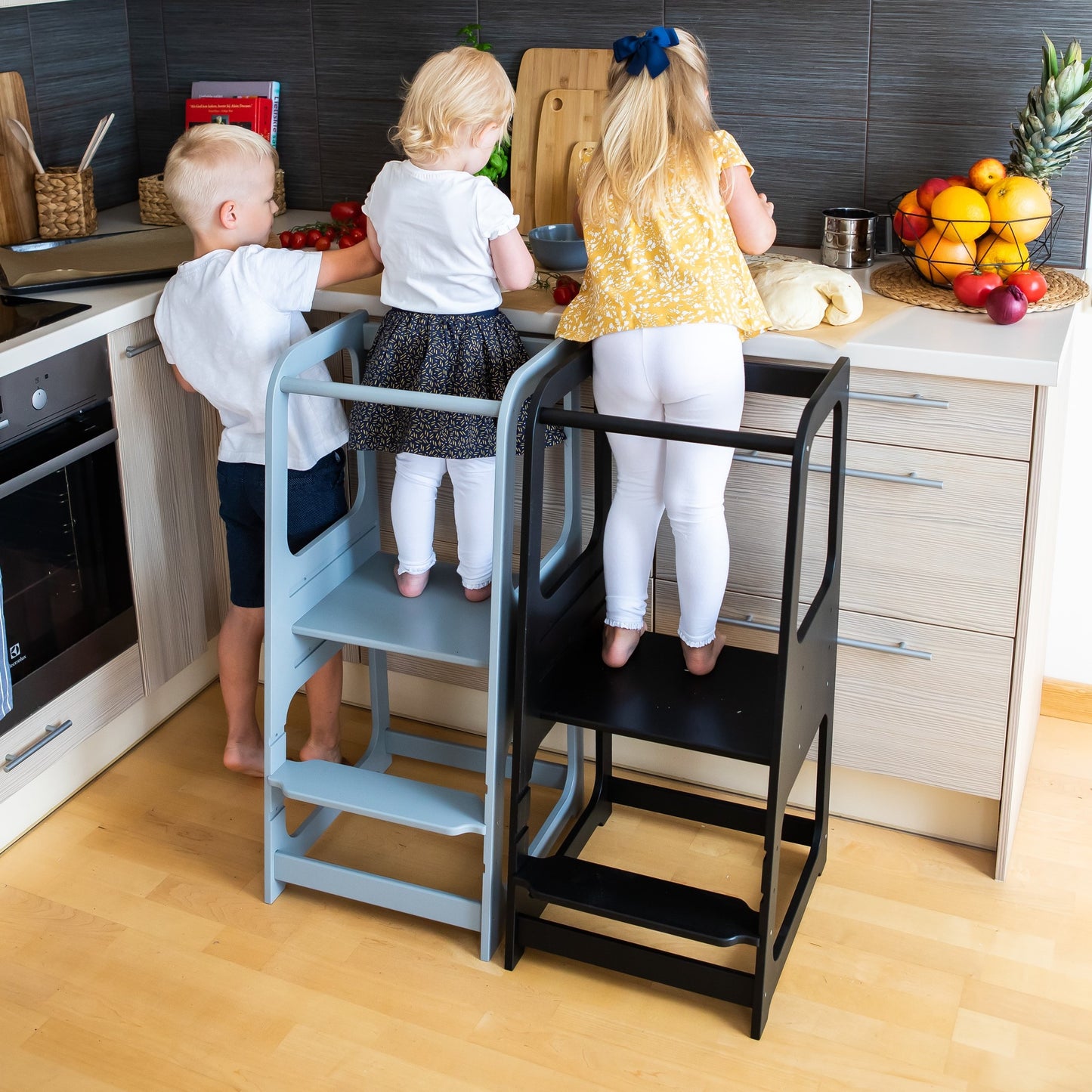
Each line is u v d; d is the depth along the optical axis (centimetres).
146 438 231
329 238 242
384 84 266
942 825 226
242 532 225
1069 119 204
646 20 241
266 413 188
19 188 256
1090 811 234
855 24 227
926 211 215
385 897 205
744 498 211
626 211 179
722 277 179
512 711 196
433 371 191
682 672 200
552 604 191
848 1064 181
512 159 257
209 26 277
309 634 202
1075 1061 181
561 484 222
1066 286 212
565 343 191
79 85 276
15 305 217
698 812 224
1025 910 209
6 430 198
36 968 199
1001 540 194
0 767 211
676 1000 193
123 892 215
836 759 222
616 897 187
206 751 254
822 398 166
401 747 248
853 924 207
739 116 243
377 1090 177
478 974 199
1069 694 260
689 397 181
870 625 210
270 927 208
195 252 215
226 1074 180
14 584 207
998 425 187
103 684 233
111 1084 178
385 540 237
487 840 194
